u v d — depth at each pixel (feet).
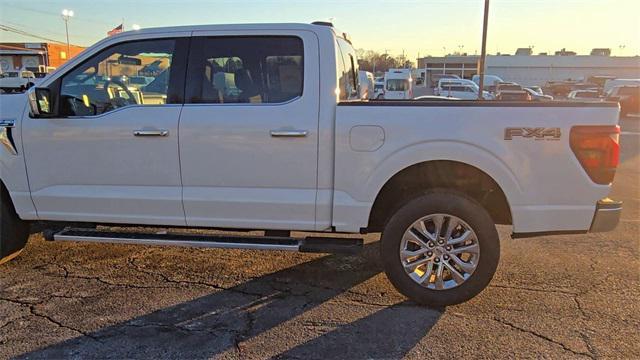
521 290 12.90
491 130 11.43
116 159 12.66
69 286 13.06
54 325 10.98
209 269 14.34
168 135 12.32
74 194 13.03
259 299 12.41
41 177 13.12
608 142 11.37
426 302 11.89
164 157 12.45
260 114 12.03
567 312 11.68
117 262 14.80
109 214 13.01
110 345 10.20
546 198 11.57
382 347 10.19
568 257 15.38
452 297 11.76
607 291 12.84
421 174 12.34
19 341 10.30
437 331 10.84
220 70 12.44
